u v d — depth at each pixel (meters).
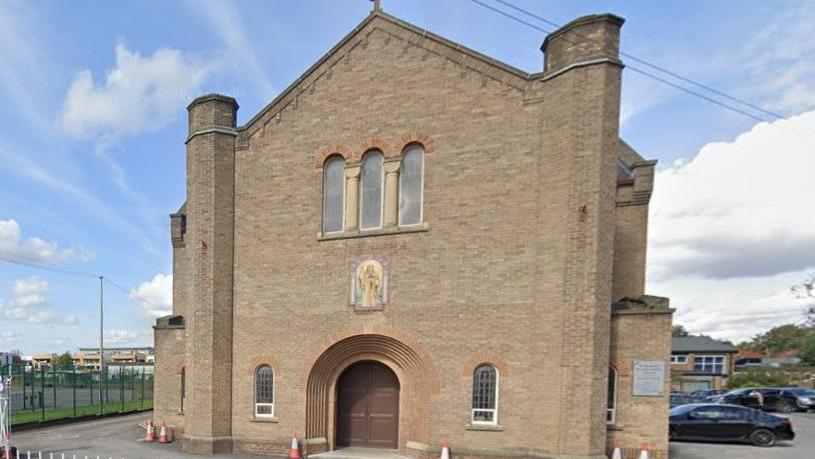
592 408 10.72
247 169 15.03
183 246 18.89
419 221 13.41
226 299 14.67
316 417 13.97
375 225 13.90
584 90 11.33
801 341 70.94
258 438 14.09
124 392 31.06
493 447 12.02
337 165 14.41
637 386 11.65
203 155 14.91
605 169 11.17
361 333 13.46
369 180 14.06
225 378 14.45
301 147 14.58
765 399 29.20
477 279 12.54
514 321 12.11
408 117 13.52
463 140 12.93
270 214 14.72
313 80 14.58
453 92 13.11
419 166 13.54
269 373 14.41
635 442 11.55
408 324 13.09
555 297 11.38
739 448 15.84
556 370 11.20
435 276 12.94
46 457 13.80
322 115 14.44
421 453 12.59
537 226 11.99
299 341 14.09
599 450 10.77
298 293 14.23
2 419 13.76
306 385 13.88
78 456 13.86
